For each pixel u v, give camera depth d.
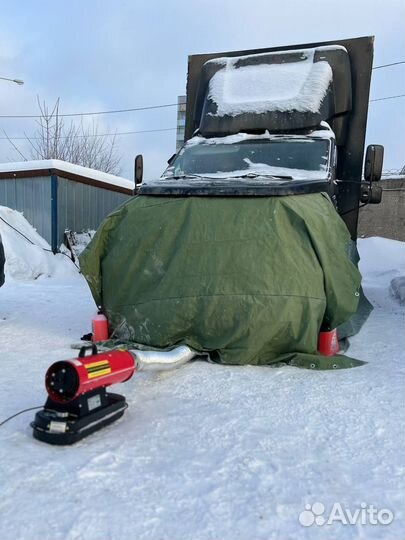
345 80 6.34
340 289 4.35
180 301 4.33
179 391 3.69
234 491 2.37
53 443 2.80
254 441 2.88
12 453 2.69
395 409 3.34
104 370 2.99
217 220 4.46
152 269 4.56
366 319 5.76
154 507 2.23
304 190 4.64
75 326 6.03
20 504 2.24
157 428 3.05
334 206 5.20
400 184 19.16
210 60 7.08
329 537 2.06
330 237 4.44
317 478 2.49
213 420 3.17
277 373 4.07
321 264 4.26
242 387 3.75
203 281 4.31
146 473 2.52
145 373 4.06
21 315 6.78
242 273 4.23
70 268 13.14
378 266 14.16
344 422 3.14
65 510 2.20
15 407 3.37
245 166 5.69
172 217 4.59
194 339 4.42
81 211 14.41
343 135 6.43
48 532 2.05
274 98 6.21
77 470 2.52
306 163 5.60
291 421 3.16
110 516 2.16
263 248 4.26
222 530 2.09
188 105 7.41
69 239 13.80
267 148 5.86
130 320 4.64
